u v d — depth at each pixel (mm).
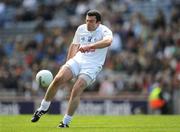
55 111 71125
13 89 86062
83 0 108188
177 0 104688
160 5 105562
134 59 86625
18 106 73000
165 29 94500
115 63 87188
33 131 32938
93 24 36656
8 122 41750
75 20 104062
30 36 106188
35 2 113875
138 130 33875
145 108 71625
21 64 94000
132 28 95000
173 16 96500
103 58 36750
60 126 35656
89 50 35188
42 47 96125
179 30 93312
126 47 92312
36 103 72812
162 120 45219
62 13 108625
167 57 86750
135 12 102438
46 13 109188
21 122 41781
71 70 35719
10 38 107188
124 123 41625
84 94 77938
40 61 94000
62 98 75062
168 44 89625
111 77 82562
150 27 95750
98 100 71250
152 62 85750
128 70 85375
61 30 99625
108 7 103875
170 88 74688
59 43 94750
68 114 35562
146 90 79062
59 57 91938
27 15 110562
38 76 36094
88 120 45531
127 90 80438
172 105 72188
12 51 101062
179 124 40250
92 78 36062
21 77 88000
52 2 111750
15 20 110938
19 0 115500
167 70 82562
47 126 37094
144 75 81562
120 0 105875
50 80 36156
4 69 90812
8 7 114312
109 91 79812
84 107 71125
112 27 95750
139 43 91750
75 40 37281
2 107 73375
